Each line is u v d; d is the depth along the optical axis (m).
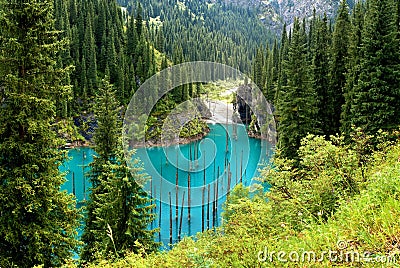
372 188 6.70
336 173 8.92
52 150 13.50
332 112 31.08
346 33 32.25
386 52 23.27
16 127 12.74
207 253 6.71
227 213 14.08
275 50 74.50
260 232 7.50
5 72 12.59
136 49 91.06
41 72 13.21
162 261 7.95
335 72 31.50
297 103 26.56
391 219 5.10
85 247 19.09
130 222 15.81
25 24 12.97
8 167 12.79
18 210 12.32
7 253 12.49
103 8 100.50
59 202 13.49
